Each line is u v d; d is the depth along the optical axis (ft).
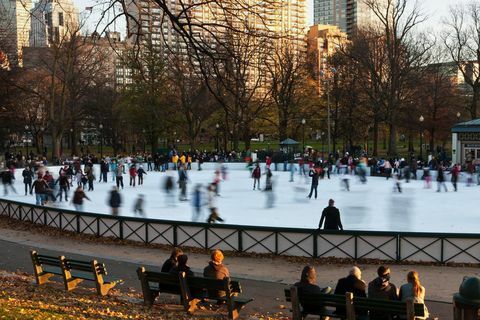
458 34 194.80
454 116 208.95
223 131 231.30
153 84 190.49
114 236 57.62
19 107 167.94
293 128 239.50
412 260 47.01
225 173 131.64
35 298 32.32
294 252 49.42
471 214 74.95
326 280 41.93
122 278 41.42
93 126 289.12
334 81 212.02
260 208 81.71
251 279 41.63
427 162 166.81
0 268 44.50
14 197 102.12
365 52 184.96
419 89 198.39
